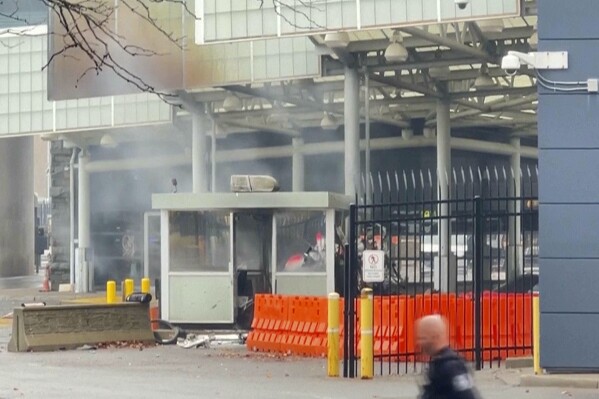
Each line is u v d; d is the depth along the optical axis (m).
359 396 24.86
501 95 56.94
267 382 27.56
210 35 44.06
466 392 12.70
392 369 30.52
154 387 26.62
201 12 44.12
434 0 41.47
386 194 51.38
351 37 47.97
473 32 45.75
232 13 43.72
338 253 41.34
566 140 26.95
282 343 35.12
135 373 29.80
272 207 40.84
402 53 46.50
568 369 26.78
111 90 49.19
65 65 49.53
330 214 40.66
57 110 60.22
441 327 12.91
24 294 68.81
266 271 41.44
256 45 49.78
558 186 26.95
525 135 70.44
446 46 46.28
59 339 36.44
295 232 40.97
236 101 55.88
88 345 36.84
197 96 56.84
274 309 35.69
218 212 41.31
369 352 28.09
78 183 72.00
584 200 26.86
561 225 26.91
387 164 70.25
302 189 67.88
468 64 50.22
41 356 34.41
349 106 49.41
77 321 36.88
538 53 26.98
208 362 32.50
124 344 37.50
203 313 41.38
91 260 70.94
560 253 26.89
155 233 59.62
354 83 49.50
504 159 72.25
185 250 41.56
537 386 26.27
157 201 41.56
